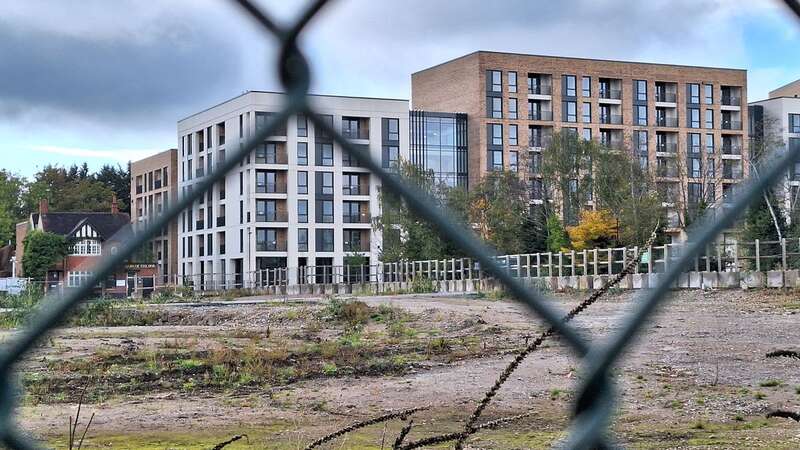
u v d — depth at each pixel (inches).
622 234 2549.2
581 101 3592.5
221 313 1435.8
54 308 72.2
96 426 488.1
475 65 3447.3
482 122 3430.1
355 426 161.2
